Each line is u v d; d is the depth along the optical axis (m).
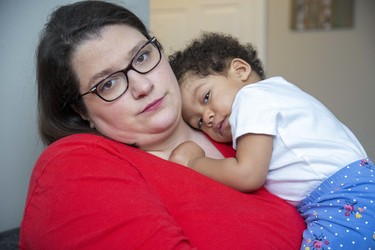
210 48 1.21
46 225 0.77
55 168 0.80
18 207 1.42
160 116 0.96
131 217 0.73
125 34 0.92
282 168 1.00
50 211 0.77
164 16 3.65
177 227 0.76
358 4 3.55
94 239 0.73
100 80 0.90
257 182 0.94
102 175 0.78
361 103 3.66
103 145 0.86
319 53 3.66
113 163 0.82
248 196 0.93
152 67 0.95
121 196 0.75
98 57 0.89
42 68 0.95
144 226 0.72
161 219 0.74
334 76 3.67
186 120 1.17
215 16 3.58
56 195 0.77
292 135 0.99
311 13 3.62
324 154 0.99
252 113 0.99
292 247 0.90
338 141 1.02
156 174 0.87
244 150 0.96
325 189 0.98
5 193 1.39
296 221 0.97
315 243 0.93
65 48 0.90
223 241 0.81
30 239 0.81
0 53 1.31
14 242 1.27
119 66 0.90
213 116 1.11
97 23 0.90
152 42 0.96
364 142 3.70
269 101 1.01
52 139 1.03
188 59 1.20
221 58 1.18
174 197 0.85
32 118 1.38
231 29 3.57
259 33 3.54
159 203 0.79
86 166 0.79
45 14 1.35
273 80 1.14
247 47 1.31
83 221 0.74
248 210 0.89
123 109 0.93
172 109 0.98
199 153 1.04
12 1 1.31
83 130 1.01
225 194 0.90
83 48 0.89
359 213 0.94
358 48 3.59
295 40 3.65
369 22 3.54
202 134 1.16
